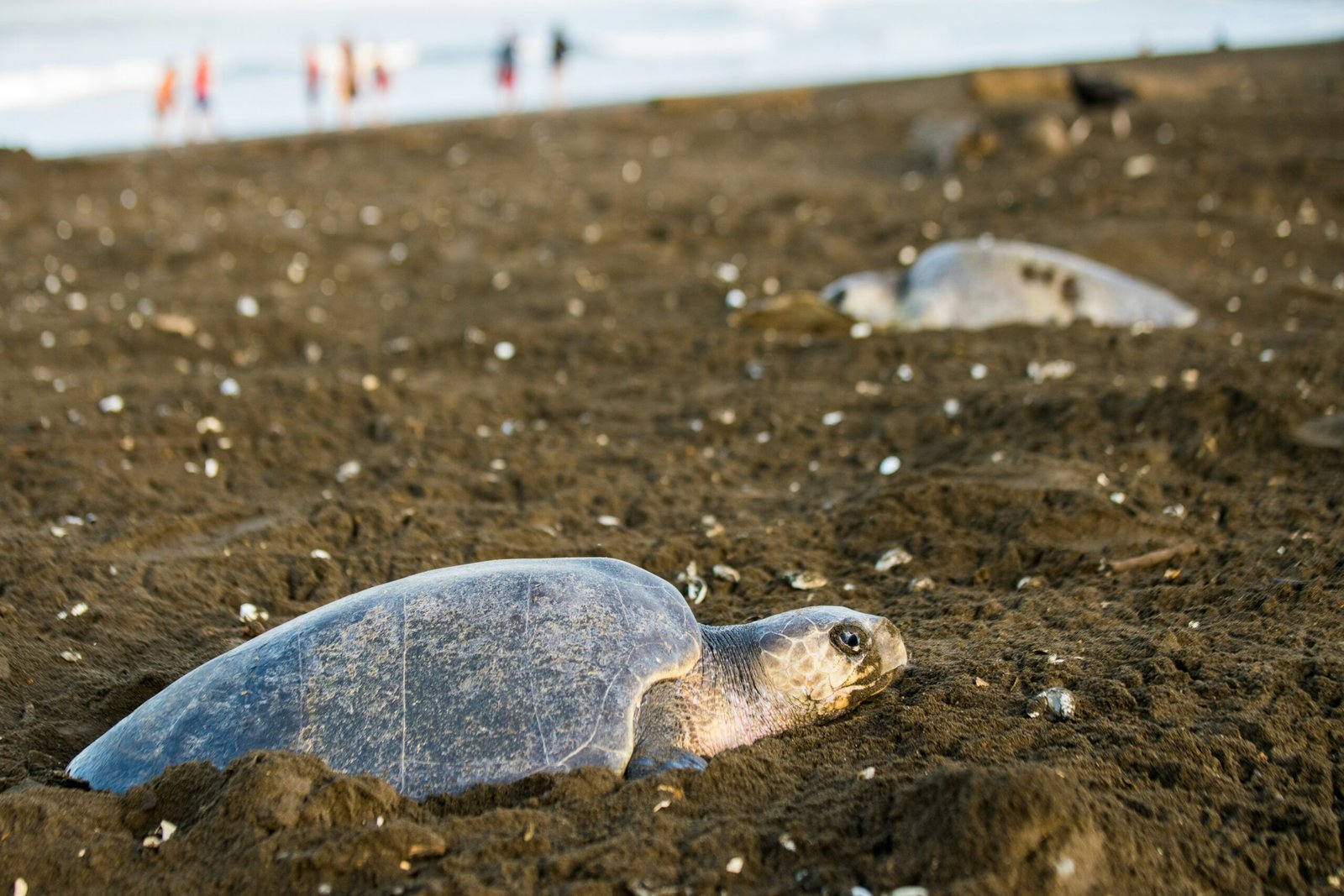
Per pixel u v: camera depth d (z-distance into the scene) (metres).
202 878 2.74
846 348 7.72
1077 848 2.61
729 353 7.78
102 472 5.79
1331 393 5.89
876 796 2.93
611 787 3.01
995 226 11.09
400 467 5.98
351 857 2.73
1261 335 7.33
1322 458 5.18
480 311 9.10
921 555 4.80
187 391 6.98
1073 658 3.71
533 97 27.03
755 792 3.05
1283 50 25.42
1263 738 3.15
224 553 4.91
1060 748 3.16
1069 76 19.25
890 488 5.34
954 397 6.52
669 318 8.73
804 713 3.48
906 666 3.80
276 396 6.92
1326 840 2.78
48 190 12.54
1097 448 5.68
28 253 10.45
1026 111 17.73
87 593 4.53
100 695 3.83
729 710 3.38
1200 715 3.31
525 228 11.66
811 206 12.50
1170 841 2.75
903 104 20.06
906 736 3.31
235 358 8.00
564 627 3.24
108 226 11.40
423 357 7.95
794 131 17.77
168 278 9.91
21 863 2.80
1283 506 4.84
